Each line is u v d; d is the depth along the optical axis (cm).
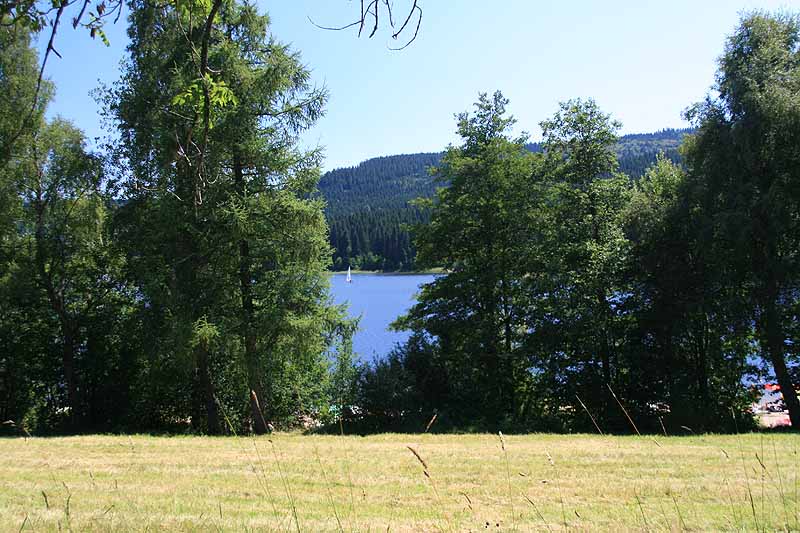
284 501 605
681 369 1822
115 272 1881
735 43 1722
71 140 1786
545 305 1839
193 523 500
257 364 1473
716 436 1139
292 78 1426
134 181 1387
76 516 520
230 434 1664
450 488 665
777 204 1505
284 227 1452
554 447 964
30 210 1775
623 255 1842
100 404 1912
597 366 1881
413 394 1830
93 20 255
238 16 1320
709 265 1742
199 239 1413
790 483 642
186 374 1586
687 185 1795
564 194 1998
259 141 1416
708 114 1747
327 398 1891
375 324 4631
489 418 1800
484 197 1961
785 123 1512
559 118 1978
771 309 1661
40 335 1855
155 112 1169
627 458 838
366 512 560
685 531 470
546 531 477
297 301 1533
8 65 1578
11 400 1831
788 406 1658
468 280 1939
